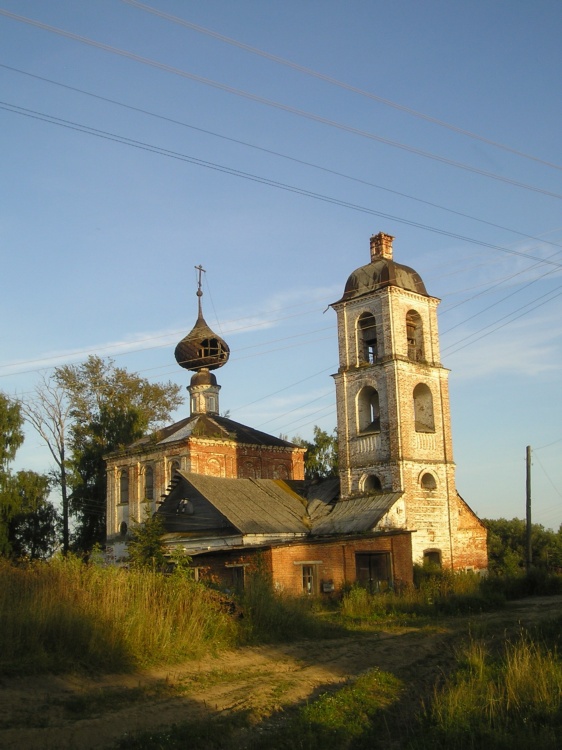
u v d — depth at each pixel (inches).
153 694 573.6
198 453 1953.7
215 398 2206.0
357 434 1715.1
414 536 1604.3
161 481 2001.7
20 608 644.7
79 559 823.7
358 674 679.7
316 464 2433.6
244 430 2150.6
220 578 1402.6
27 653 607.2
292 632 869.2
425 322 1766.7
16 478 2092.8
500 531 3380.9
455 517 1694.1
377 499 1632.6
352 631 933.8
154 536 1380.4
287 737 467.5
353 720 511.8
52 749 440.5
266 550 1350.9
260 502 1659.7
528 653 613.3
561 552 2970.0
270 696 583.8
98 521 2342.5
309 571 1395.2
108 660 636.7
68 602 677.3
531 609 1195.3
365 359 1770.4
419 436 1679.4
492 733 467.2
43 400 2297.0
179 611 772.0
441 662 730.2
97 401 2490.2
